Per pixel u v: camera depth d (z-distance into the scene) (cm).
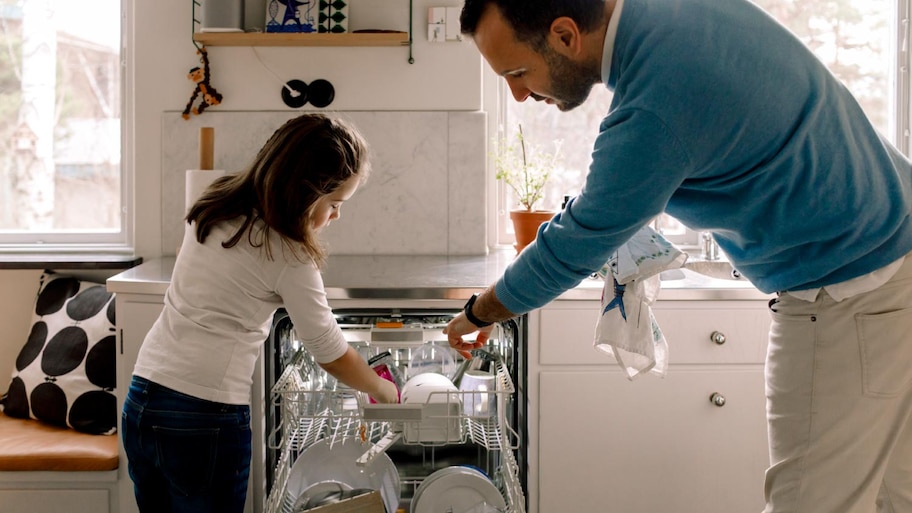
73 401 223
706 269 246
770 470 139
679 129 117
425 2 254
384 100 256
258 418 189
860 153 125
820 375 132
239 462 155
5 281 257
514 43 126
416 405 158
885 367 128
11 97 263
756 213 129
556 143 249
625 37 121
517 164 252
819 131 121
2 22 262
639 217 123
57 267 246
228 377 150
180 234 257
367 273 210
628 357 157
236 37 238
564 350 194
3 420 230
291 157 147
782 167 122
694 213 135
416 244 259
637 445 197
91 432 218
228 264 149
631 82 121
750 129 119
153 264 229
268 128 254
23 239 265
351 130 156
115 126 265
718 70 116
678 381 196
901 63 264
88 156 266
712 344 195
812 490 133
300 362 191
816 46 269
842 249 126
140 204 257
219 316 150
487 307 147
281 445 166
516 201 270
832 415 131
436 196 258
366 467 182
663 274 229
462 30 133
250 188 153
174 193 256
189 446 149
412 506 175
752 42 119
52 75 263
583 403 195
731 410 196
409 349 200
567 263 132
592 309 193
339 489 178
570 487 198
